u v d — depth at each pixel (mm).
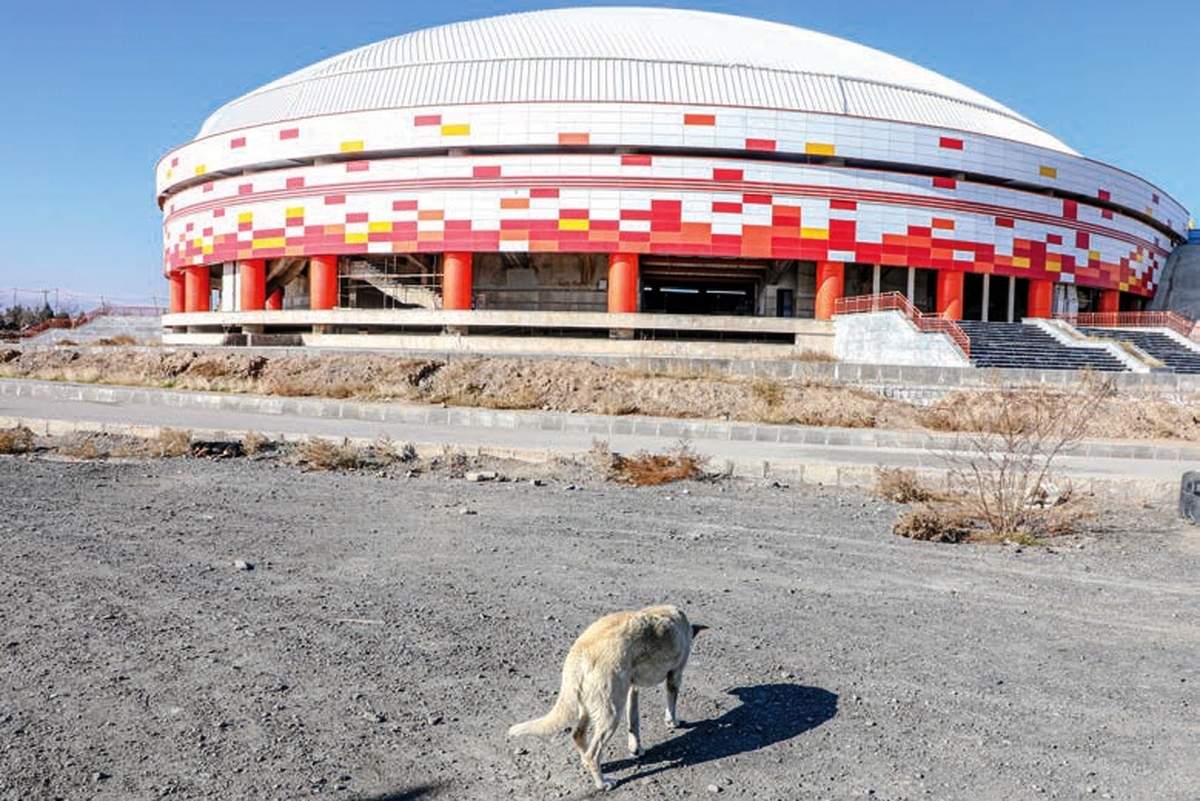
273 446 15766
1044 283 38719
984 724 4988
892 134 34500
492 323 33781
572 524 10273
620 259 33750
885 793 4180
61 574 7484
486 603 7062
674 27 42656
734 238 33562
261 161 36750
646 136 33250
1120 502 12961
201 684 5238
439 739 4652
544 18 44562
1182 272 48125
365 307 39469
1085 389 22562
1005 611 7273
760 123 33469
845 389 22656
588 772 4316
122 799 3930
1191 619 7176
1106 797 4176
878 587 7918
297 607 6809
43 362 30328
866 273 38656
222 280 41250
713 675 5684
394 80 37344
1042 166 37562
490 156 33875
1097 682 5684
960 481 13227
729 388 22188
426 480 13164
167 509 10414
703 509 11414
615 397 22078
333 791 4070
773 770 4402
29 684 5133
